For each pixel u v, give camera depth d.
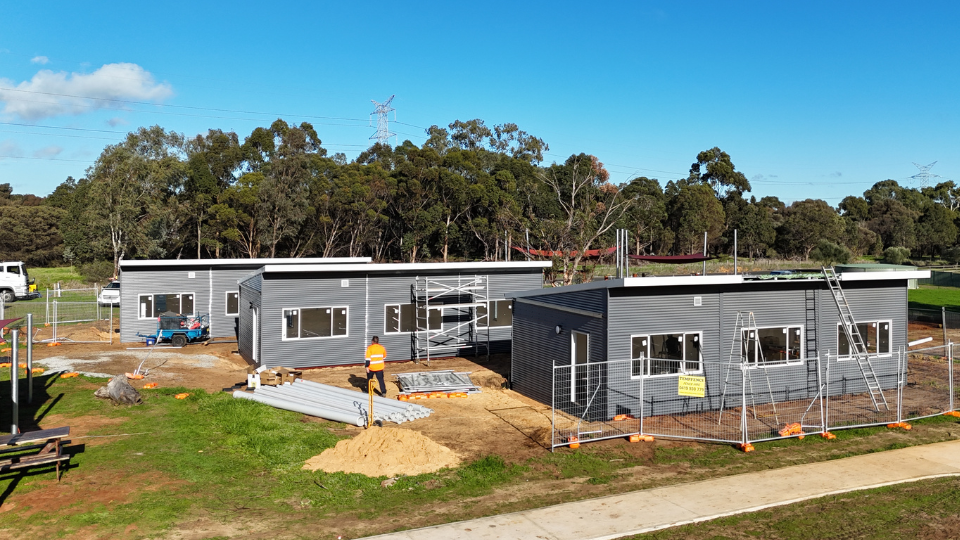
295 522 9.48
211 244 65.12
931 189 143.00
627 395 15.49
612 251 55.91
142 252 58.75
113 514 9.49
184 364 22.09
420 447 12.66
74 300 42.97
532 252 56.25
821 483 11.20
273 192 65.31
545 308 17.89
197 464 11.81
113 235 57.69
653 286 15.63
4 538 8.60
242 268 29.34
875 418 15.48
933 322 33.25
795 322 17.39
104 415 15.01
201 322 27.89
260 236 66.38
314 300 22.58
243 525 9.32
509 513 9.89
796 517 9.70
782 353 17.27
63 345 26.06
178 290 28.31
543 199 76.19
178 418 14.83
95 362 21.92
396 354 23.92
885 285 18.67
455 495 10.72
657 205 86.62
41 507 9.70
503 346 25.77
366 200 72.06
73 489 10.46
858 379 18.20
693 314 16.17
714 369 16.36
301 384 18.34
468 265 24.92
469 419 15.77
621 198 67.06
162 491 10.45
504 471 11.91
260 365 21.72
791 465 12.28
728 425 14.95
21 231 86.00
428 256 77.31
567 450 13.19
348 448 12.53
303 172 70.19
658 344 15.88
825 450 13.23
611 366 15.29
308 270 22.39
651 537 9.00
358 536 8.98
